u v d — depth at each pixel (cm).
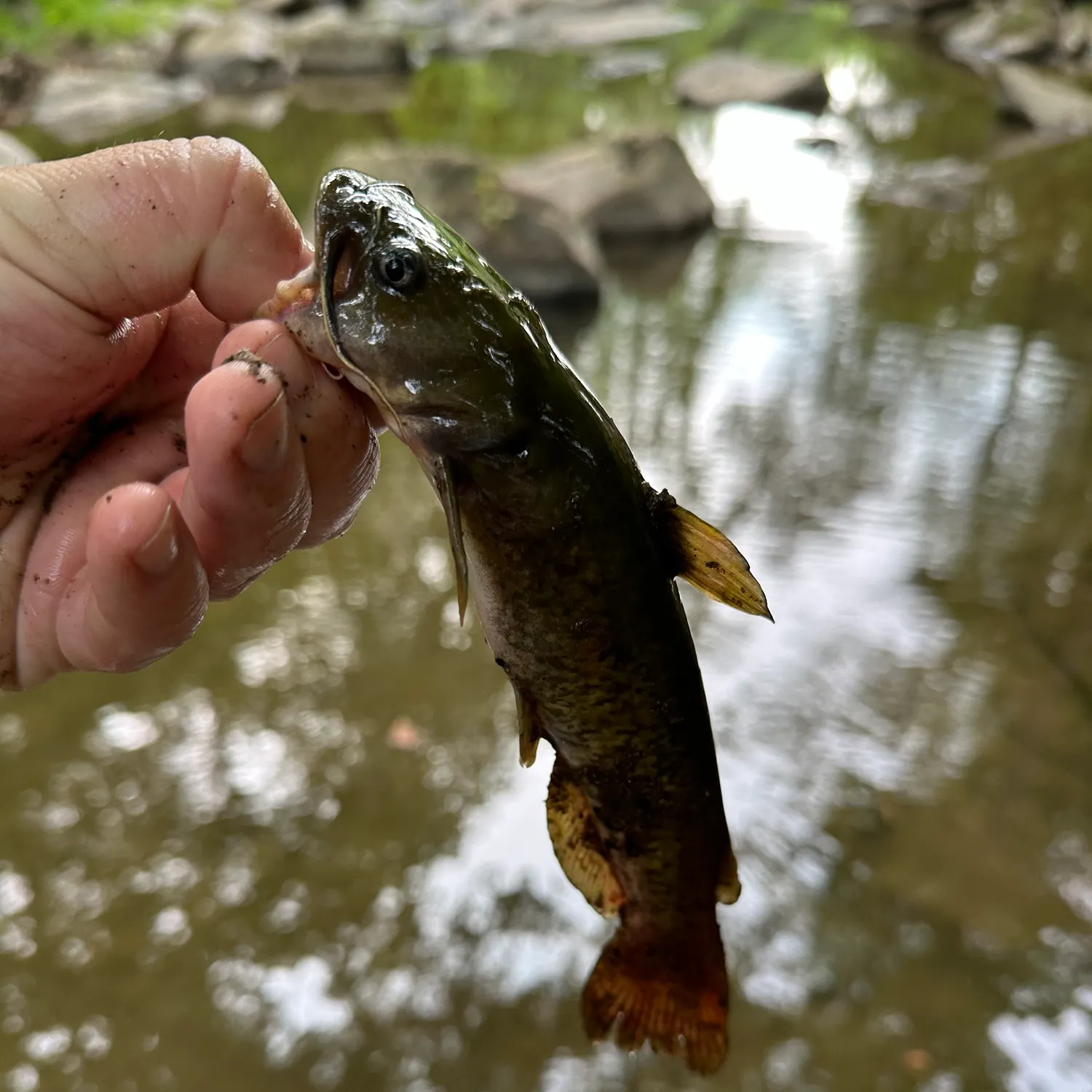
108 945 37
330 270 17
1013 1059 33
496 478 18
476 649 52
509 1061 33
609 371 78
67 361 18
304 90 171
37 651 19
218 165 17
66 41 172
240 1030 34
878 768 45
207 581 17
